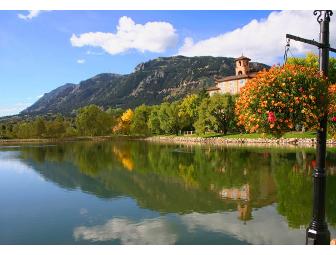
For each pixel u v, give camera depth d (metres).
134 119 122.50
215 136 83.88
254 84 10.18
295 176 28.50
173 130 106.38
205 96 100.50
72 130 131.50
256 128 10.23
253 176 29.50
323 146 8.88
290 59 44.28
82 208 21.25
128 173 35.16
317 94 9.28
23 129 129.38
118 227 17.14
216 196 22.91
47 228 17.39
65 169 39.66
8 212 20.80
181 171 34.97
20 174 36.44
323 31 8.90
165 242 14.71
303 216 17.64
